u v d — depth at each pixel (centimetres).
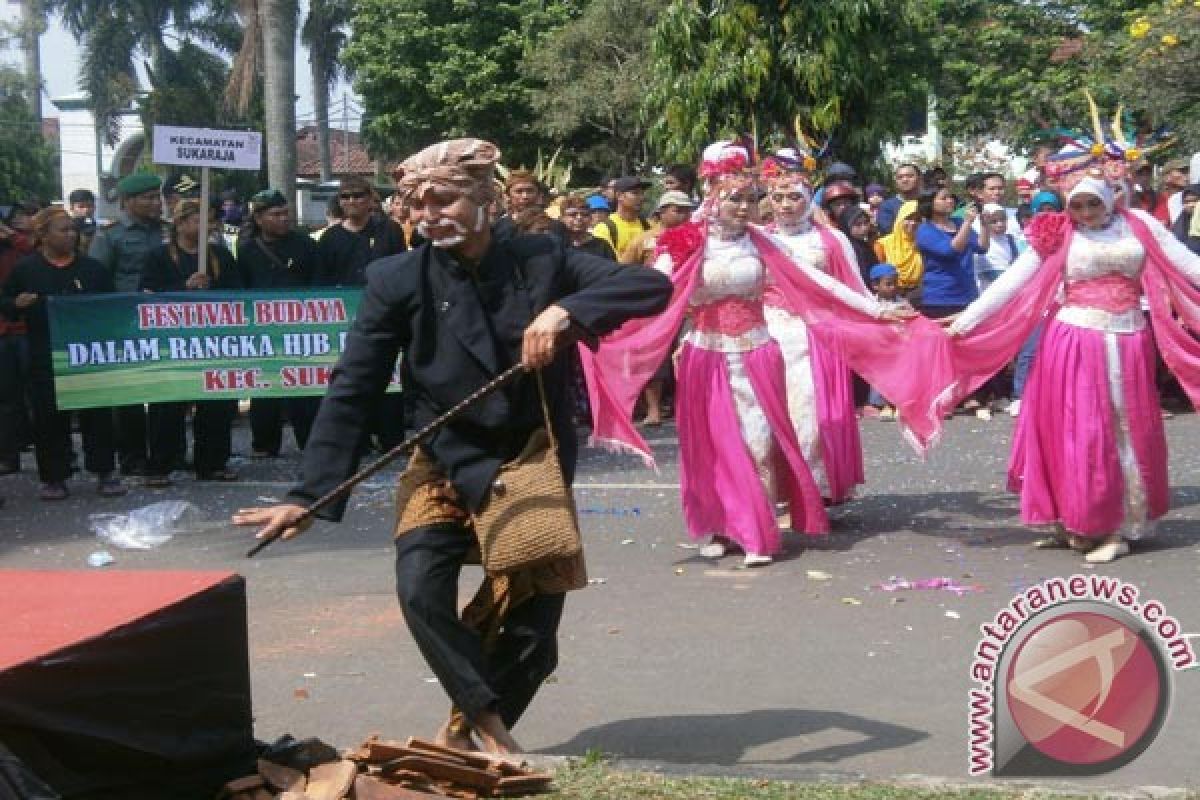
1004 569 805
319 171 6159
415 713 576
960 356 859
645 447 845
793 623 700
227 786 418
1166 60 1803
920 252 1386
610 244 1301
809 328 880
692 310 852
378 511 1002
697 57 1753
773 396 845
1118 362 817
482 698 461
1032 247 839
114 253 1220
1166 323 845
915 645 656
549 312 449
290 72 2466
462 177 455
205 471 1162
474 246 464
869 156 1766
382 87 4219
